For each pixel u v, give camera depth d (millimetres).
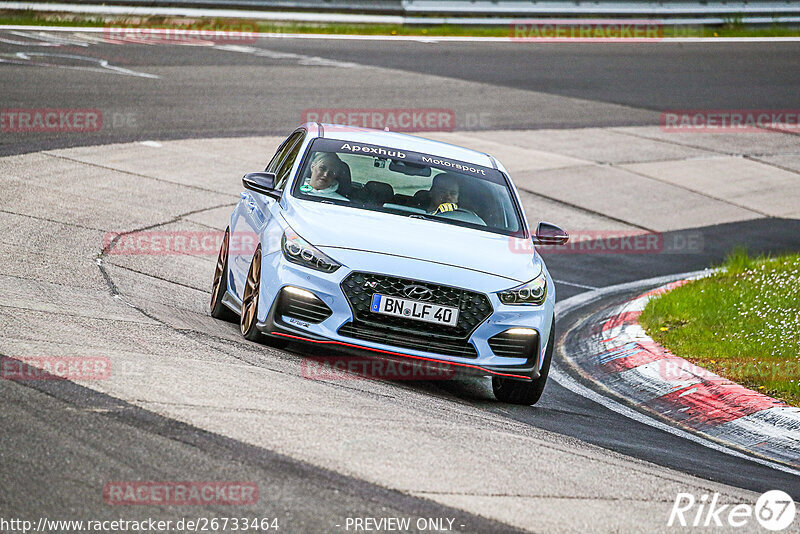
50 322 25344
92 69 77938
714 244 58500
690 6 131000
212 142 62719
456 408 24812
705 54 119562
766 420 28766
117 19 100562
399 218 28266
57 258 35125
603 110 89500
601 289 47719
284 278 25953
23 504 14969
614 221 61281
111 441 17688
